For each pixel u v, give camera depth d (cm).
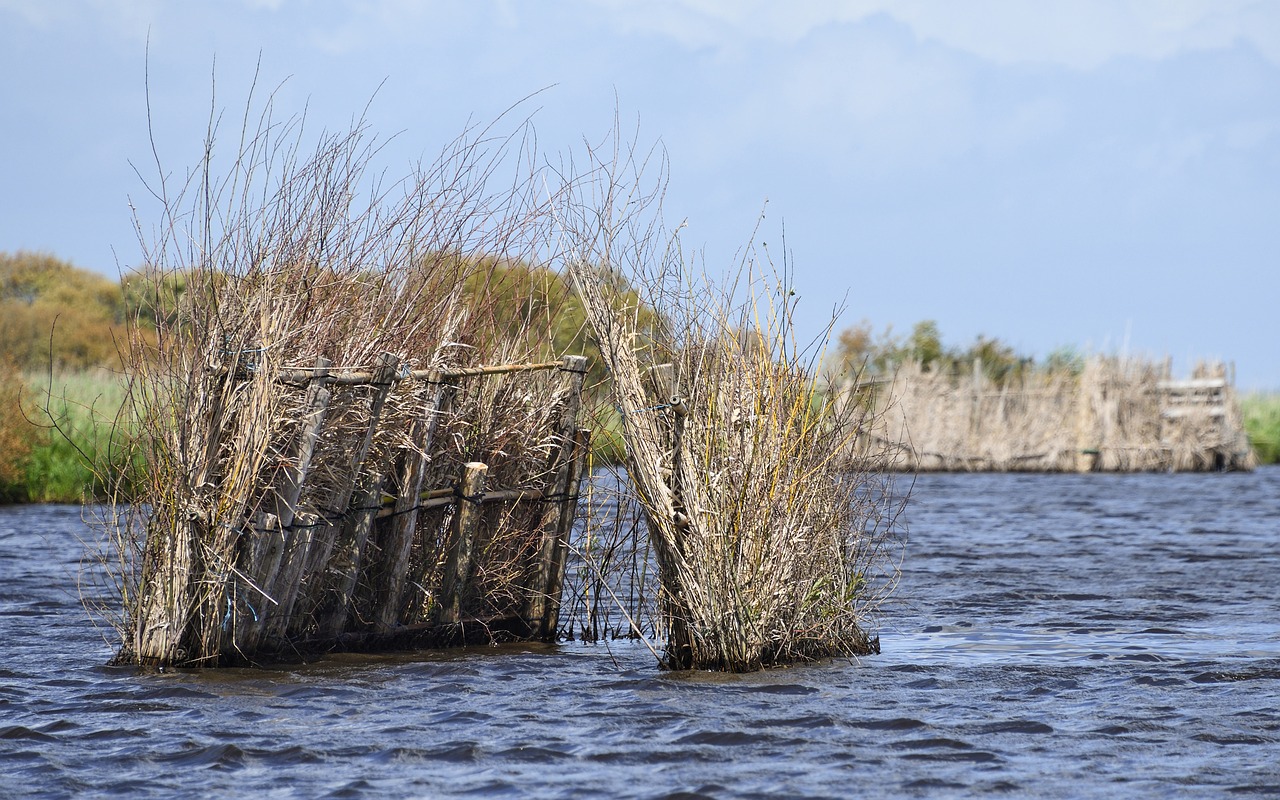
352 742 2014
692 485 2592
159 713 2191
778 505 2616
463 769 1873
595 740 2036
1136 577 4278
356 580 2734
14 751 1948
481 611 3012
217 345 2544
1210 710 2262
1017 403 10700
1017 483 9225
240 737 2039
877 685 2461
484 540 2995
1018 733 2097
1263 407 12938
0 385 7212
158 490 2562
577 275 2681
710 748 1992
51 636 2991
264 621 2588
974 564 4641
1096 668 2655
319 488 2658
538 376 3102
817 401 2834
